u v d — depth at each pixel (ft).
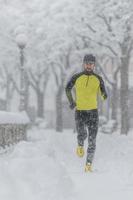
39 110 247.50
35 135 118.93
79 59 196.85
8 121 58.34
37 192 26.25
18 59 203.00
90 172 40.19
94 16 144.36
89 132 42.01
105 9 137.18
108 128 152.15
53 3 168.66
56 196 26.58
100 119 173.17
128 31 135.23
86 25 149.18
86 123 42.24
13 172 27.76
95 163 47.88
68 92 42.52
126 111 138.51
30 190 26.12
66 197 27.53
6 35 197.06
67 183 29.48
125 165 44.62
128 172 39.52
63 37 166.71
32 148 34.50
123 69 139.03
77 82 42.09
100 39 145.18
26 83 248.32
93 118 41.98
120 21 135.03
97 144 70.38
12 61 207.62
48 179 28.04
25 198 25.22
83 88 41.88
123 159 50.57
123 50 137.39
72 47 183.83
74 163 47.73
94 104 42.22
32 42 187.11
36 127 228.43
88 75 42.04
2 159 32.60
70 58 205.98
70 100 42.73
